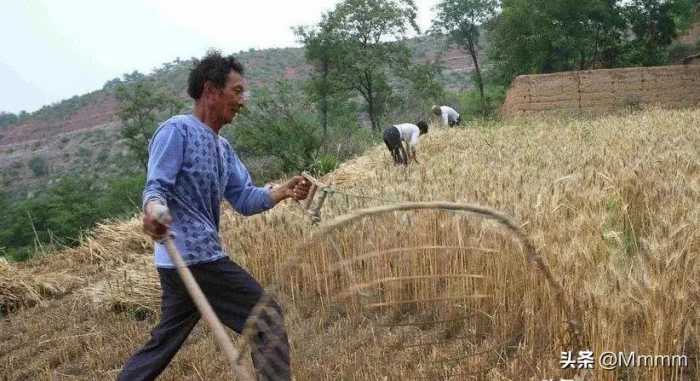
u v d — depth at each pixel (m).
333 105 37.50
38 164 109.38
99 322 6.80
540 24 32.88
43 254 10.84
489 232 4.70
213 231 3.43
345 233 5.53
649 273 3.51
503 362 4.10
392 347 4.41
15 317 7.82
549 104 25.59
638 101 25.20
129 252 9.72
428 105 38.53
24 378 5.66
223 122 3.56
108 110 138.38
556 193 5.43
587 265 3.95
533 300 4.22
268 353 3.07
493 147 12.73
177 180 3.33
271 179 23.00
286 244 6.10
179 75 117.75
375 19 37.34
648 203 5.85
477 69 46.59
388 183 7.92
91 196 46.75
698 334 3.56
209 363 4.95
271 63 120.19
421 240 5.19
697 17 37.09
